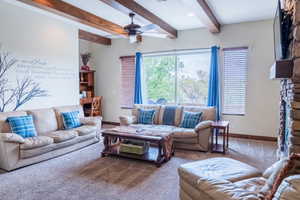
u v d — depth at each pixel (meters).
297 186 1.11
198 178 1.79
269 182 1.59
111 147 3.93
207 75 5.56
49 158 3.56
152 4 3.81
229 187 1.57
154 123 5.00
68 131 3.94
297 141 1.97
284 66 2.04
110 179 2.83
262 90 4.90
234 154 3.84
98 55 6.93
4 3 3.78
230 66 5.18
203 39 5.43
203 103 5.65
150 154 3.62
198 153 3.94
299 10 1.88
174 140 4.14
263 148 4.23
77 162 3.44
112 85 6.81
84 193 2.46
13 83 3.96
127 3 3.47
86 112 6.53
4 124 3.39
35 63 4.33
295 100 1.99
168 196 2.40
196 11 3.64
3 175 2.92
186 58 5.79
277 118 4.79
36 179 2.81
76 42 5.29
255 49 4.90
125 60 6.54
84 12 4.16
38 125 3.88
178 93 5.95
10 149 3.04
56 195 2.41
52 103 4.73
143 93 6.32
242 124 5.14
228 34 5.14
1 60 3.77
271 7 3.98
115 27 5.00
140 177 2.89
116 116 6.82
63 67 4.96
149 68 6.31
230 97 5.23
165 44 5.91
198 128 3.95
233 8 4.04
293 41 2.00
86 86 6.89
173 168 3.21
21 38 4.07
